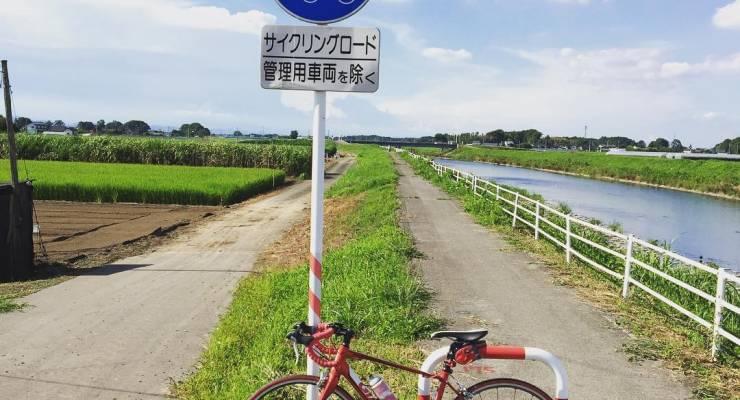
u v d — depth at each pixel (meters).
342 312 7.32
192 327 8.57
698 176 56.88
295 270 11.33
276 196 34.31
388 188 28.36
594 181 64.31
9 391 6.02
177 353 7.36
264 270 13.38
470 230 16.31
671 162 70.00
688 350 6.52
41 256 14.98
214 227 21.50
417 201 24.23
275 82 4.10
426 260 11.80
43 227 20.28
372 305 7.71
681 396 5.30
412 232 15.74
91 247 16.61
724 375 5.82
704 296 6.76
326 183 48.03
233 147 54.44
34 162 45.56
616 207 37.72
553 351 6.43
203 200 28.52
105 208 26.17
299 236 19.42
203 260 14.87
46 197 27.97
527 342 6.73
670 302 7.62
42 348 7.46
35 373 6.56
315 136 4.12
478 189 27.28
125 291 11.02
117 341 7.82
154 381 6.39
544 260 11.99
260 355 6.19
